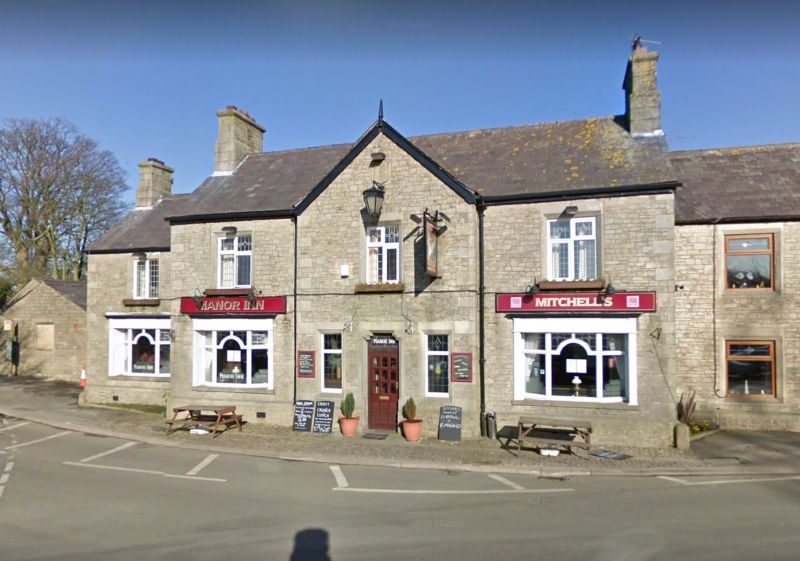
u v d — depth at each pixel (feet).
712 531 24.84
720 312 49.26
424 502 29.76
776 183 51.26
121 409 62.49
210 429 49.85
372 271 50.52
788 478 34.76
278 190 57.11
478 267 47.96
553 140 54.13
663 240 43.73
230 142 63.46
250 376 53.98
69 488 32.50
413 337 48.08
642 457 39.68
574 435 44.86
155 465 38.52
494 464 38.11
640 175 45.32
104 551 22.63
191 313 55.11
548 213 46.52
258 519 26.84
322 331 50.88
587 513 27.58
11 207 111.24
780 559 21.59
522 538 24.06
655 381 43.27
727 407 48.73
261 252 53.83
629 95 52.21
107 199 125.49
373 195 47.24
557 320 45.85
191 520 26.68
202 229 55.72
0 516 27.32
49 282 88.63
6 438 48.11
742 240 49.42
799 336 47.60
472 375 46.39
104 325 68.95
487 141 57.00
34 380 86.38
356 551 22.63
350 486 33.19
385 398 49.42
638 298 43.62
